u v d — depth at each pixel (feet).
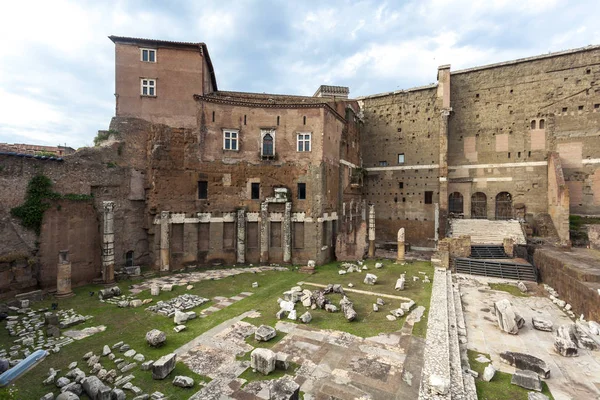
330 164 106.11
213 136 97.04
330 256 105.19
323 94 158.92
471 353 42.27
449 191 133.18
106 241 73.20
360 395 31.91
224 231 98.07
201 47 95.20
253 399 30.86
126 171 84.38
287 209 98.43
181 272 87.61
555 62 116.67
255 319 51.88
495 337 47.24
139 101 91.56
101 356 39.37
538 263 86.28
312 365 37.60
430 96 136.87
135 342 43.39
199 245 95.04
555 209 109.29
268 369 35.40
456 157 132.16
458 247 99.40
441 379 31.99
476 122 128.98
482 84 128.26
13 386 32.58
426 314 54.19
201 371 36.17
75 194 71.61
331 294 65.62
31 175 64.39
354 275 84.02
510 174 122.93
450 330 47.98
